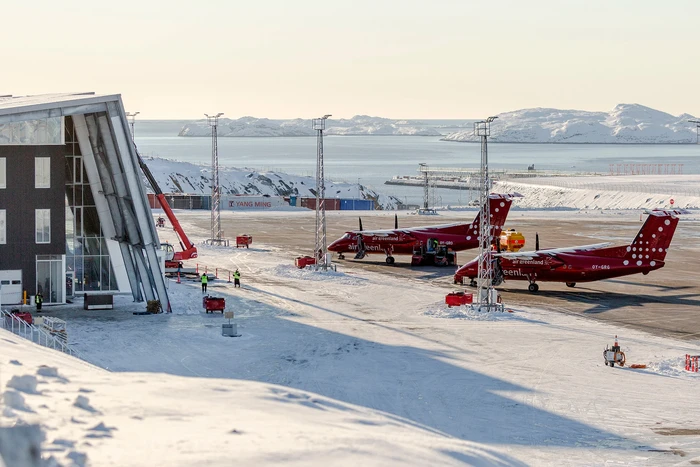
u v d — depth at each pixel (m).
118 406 17.98
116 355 52.03
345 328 61.62
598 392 45.03
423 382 46.72
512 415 40.72
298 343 56.44
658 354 53.94
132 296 71.94
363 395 44.00
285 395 24.50
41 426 14.88
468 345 56.22
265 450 16.16
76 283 70.31
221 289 79.38
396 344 56.38
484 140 69.38
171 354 52.72
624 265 76.94
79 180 69.00
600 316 67.19
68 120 68.25
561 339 58.31
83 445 14.33
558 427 38.88
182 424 17.34
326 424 20.55
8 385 17.64
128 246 70.19
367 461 16.70
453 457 18.98
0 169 64.75
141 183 63.88
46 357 24.62
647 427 39.06
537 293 78.56
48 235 66.38
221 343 56.16
